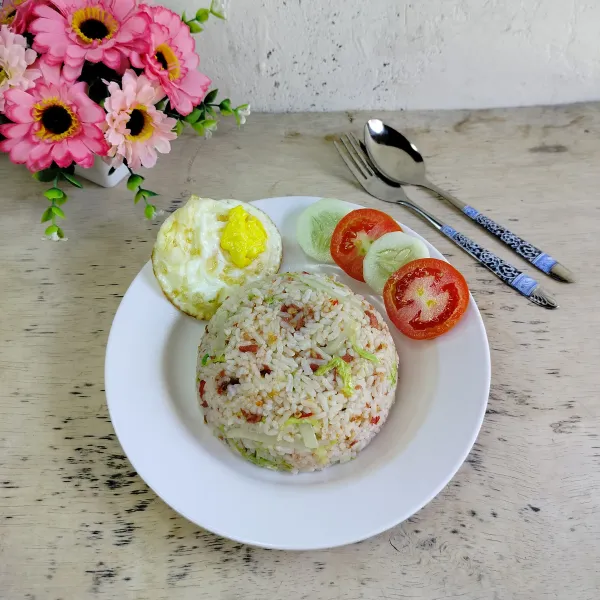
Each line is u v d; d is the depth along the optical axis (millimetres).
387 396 353
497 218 458
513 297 416
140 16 380
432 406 349
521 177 486
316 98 530
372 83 518
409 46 486
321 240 427
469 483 339
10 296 414
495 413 364
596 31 478
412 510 306
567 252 437
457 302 373
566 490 335
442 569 311
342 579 308
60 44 370
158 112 392
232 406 340
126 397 349
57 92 371
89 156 382
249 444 338
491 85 521
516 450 350
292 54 491
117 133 379
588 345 393
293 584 307
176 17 404
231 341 356
